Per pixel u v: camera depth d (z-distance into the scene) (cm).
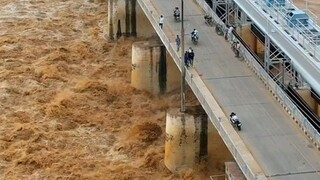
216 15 6431
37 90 6744
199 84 5297
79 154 5719
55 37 7938
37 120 6216
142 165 5556
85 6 8781
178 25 6325
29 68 7156
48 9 8669
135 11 7806
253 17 5647
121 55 7569
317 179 4222
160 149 5750
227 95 5147
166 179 5353
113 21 7825
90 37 7962
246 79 5381
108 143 5897
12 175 5447
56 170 5497
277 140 4597
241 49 5697
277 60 5531
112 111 6419
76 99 6575
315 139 4522
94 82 6862
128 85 6825
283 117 4859
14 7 8700
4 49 7562
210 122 5262
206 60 5681
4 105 6462
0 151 5728
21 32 8019
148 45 6612
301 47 4819
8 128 6056
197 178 5303
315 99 5412
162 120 6241
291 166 4338
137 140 5900
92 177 5400
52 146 5822
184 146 5316
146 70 6619
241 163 4422
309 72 4706
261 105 5012
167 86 6656
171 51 5828
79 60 7419
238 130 4703
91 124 6178
